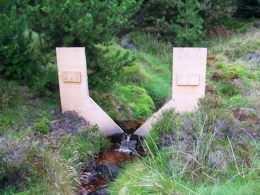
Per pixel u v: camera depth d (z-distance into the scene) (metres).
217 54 7.52
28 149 3.40
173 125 3.90
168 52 8.27
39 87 4.87
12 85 4.55
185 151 3.54
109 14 4.99
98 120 4.80
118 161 4.23
